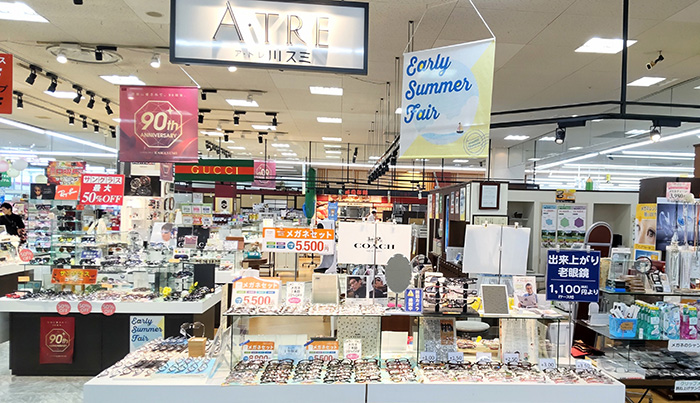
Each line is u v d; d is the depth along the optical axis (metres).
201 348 3.28
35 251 6.12
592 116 5.57
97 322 4.75
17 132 15.28
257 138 15.84
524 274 3.27
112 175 6.77
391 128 12.97
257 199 25.36
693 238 4.39
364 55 3.04
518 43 6.02
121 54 7.08
